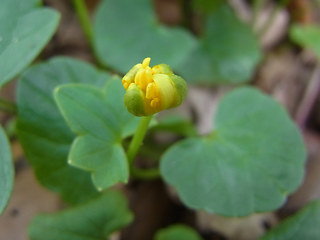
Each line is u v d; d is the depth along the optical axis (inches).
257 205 3.3
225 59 5.8
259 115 3.8
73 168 3.5
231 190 3.3
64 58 3.7
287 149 3.6
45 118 3.5
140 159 4.9
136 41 5.2
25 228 4.2
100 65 5.4
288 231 3.4
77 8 5.1
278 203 3.3
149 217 4.5
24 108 3.4
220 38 5.9
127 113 3.1
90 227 3.6
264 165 3.5
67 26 6.1
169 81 2.3
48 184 3.4
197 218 4.6
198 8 5.9
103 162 2.9
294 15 7.1
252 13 6.9
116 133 3.1
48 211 4.3
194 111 5.6
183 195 3.3
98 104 3.1
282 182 3.4
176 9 6.6
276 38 6.8
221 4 6.0
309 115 5.9
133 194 4.6
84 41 6.1
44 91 3.5
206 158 3.5
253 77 6.2
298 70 6.4
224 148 3.6
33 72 3.6
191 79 5.7
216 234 4.4
